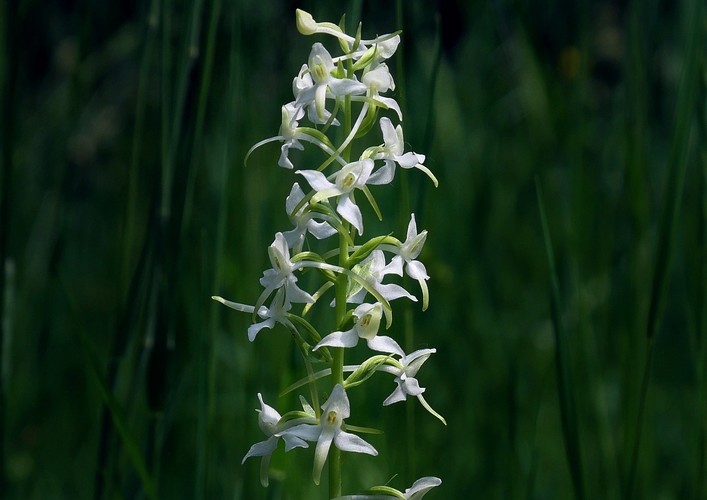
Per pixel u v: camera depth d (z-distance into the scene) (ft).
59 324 2.83
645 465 2.03
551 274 1.75
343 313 1.54
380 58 1.55
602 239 2.27
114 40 2.65
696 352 1.94
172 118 1.83
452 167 2.66
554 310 1.75
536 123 2.48
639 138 2.03
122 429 1.78
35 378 2.76
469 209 2.62
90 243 3.69
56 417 2.81
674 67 2.80
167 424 1.89
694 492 1.94
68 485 2.66
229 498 2.12
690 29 1.75
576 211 2.13
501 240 2.85
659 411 2.73
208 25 1.80
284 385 1.84
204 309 1.90
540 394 2.03
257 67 2.55
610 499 2.06
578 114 2.19
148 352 1.86
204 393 1.88
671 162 1.74
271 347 2.12
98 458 1.88
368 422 2.13
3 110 1.91
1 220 1.93
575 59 2.33
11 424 2.60
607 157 2.33
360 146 2.96
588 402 2.20
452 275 2.47
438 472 2.29
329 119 1.53
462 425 2.34
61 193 2.28
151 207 1.85
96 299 3.49
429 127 1.83
